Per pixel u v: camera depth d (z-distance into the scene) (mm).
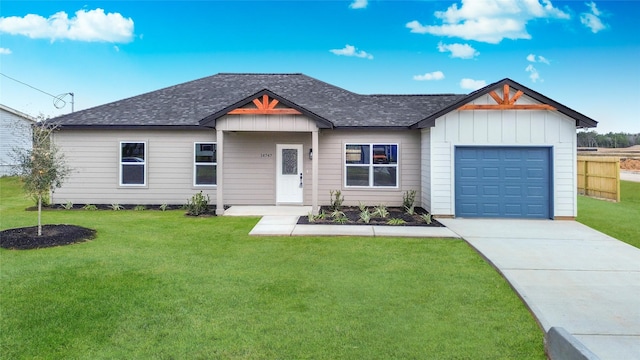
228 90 16594
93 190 13938
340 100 15992
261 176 14078
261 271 6492
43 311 4797
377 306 5062
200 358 3783
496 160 11641
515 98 11297
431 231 9656
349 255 7547
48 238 8195
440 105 15453
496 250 7785
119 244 8195
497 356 3852
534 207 11562
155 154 13898
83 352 3887
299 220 11117
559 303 5062
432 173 11742
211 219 11383
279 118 11812
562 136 11414
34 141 8906
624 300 5180
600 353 3814
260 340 4137
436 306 5074
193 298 5277
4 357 3785
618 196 15367
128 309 4898
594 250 7836
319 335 4258
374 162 13867
